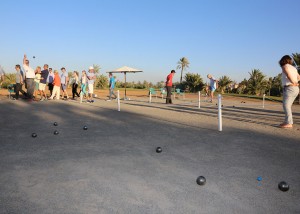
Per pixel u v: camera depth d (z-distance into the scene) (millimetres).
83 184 3221
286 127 7441
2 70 14266
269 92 40250
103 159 4266
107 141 5574
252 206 2719
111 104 15375
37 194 2918
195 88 48844
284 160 4352
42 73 16672
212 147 5164
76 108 12367
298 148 5156
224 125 7930
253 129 7262
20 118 8727
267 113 11820
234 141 5719
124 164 4027
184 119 9180
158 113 10953
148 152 4742
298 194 3035
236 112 12000
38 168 3775
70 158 4293
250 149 5039
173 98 24844
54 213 2506
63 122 8031
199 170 3807
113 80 19391
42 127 7102
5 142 5309
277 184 3324
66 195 2904
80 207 2633
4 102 14703
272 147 5219
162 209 2617
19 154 4473
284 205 2756
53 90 18000
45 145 5137
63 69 19156
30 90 15375
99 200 2795
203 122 8508
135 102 17750
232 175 3617
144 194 2963
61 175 3512
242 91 44156
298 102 20156
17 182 3248
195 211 2590
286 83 7324
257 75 41938
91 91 16781
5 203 2689
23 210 2551
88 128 7086
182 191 3059
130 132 6617
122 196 2900
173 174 3623
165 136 6180
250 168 3924
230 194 3002
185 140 5773
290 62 7172
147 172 3686
